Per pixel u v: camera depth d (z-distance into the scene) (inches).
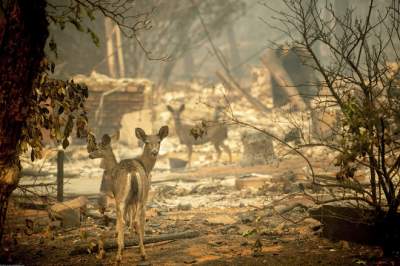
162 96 2432.3
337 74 600.1
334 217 644.7
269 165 1309.1
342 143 542.6
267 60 1790.1
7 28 441.4
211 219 802.8
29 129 572.7
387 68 597.6
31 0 446.0
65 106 583.5
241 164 1387.8
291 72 1843.0
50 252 637.9
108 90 1861.5
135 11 2159.2
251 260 582.2
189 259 596.4
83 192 1058.7
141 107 1878.7
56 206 783.1
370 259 565.9
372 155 561.0
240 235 705.0
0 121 448.5
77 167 1429.6
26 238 699.4
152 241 670.5
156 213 865.5
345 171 553.6
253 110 2143.2
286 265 559.2
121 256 573.9
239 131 1943.9
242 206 915.4
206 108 2121.1
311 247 625.9
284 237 682.8
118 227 578.9
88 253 629.9
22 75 449.4
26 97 457.7
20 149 561.9
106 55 2253.9
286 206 823.1
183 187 1109.1
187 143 1486.2
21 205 832.9
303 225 737.6
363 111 542.6
